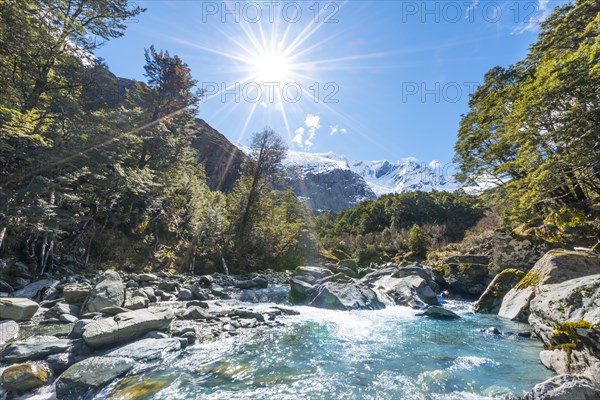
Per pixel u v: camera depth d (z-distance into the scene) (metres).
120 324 7.79
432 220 69.81
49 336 7.60
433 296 16.81
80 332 7.84
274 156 38.38
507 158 26.41
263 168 37.94
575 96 13.58
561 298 6.68
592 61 12.89
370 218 76.62
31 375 5.64
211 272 28.69
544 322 7.03
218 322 10.17
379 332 9.92
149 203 28.22
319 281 17.97
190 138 40.16
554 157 14.77
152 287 14.92
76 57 22.19
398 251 55.22
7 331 8.09
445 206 72.69
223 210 36.22
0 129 14.31
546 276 11.09
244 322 10.44
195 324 9.70
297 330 9.91
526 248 17.75
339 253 52.03
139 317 8.31
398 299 16.27
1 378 5.53
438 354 7.67
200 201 34.84
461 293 20.34
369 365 6.86
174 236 30.25
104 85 25.05
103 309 9.57
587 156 13.35
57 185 16.33
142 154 30.34
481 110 29.22
